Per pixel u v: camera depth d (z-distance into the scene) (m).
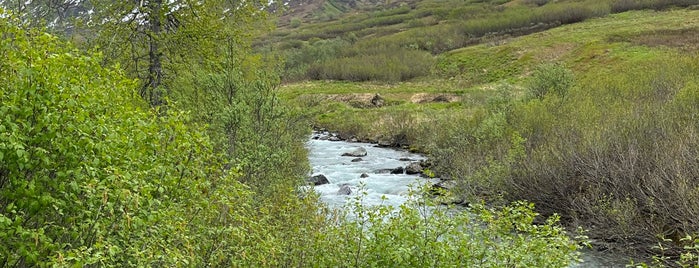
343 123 38.88
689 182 10.05
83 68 4.78
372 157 26.31
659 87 21.56
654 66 27.45
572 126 15.55
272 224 7.22
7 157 4.05
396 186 17.94
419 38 93.44
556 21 86.38
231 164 9.70
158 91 12.98
